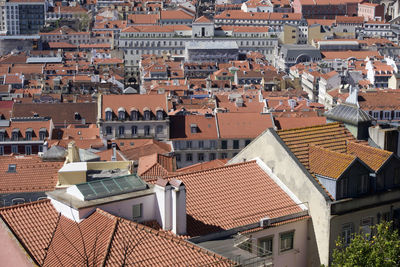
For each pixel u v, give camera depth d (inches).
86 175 4197.8
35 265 2940.5
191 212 3553.2
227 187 3789.4
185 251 3019.2
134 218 3353.8
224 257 3063.5
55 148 5167.3
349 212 3737.7
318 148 3956.7
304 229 3769.7
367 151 4047.7
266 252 3614.7
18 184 4756.4
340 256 3469.5
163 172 5369.1
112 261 2888.8
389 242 3400.6
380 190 3900.1
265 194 3806.6
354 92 4682.6
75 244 3043.8
